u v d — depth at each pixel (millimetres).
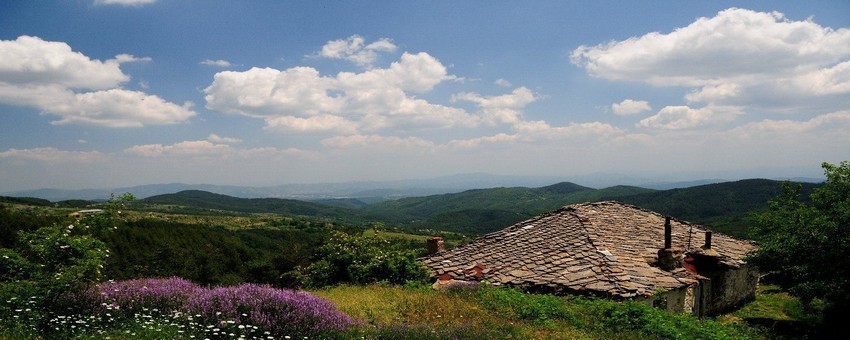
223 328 7492
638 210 25703
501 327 9594
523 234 21141
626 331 10461
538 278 15891
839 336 15867
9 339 6352
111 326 7434
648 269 15945
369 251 17531
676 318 12000
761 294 22344
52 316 7504
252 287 9125
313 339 7695
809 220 16875
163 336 6828
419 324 9156
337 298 12477
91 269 8469
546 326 10234
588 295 14117
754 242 23453
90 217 9102
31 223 41844
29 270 8086
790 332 16406
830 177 17141
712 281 18266
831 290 16047
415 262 17516
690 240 20938
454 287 14359
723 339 10867
